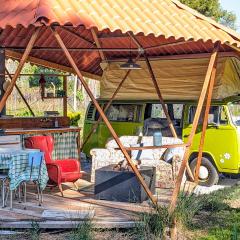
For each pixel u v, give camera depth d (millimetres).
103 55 14383
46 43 13258
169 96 13297
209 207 9492
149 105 13469
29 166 8148
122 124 13602
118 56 14398
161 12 8602
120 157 11031
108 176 9062
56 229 7551
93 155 11102
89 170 13141
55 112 13008
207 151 12086
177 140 11492
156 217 7590
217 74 12219
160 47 11969
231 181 13078
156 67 13594
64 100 13117
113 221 7594
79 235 7102
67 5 7625
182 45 12078
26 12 7449
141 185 8562
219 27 8852
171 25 8219
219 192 10891
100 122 14023
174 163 10641
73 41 13367
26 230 7422
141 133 11727
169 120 12078
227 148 11875
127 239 7230
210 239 7453
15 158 7949
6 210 8078
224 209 9492
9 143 10250
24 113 25000
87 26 7211
